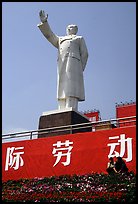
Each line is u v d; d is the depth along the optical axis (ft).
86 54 100.89
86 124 86.58
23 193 68.08
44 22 97.66
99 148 79.05
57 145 83.92
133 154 75.05
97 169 77.30
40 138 86.63
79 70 98.07
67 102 95.45
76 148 81.56
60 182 72.95
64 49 98.48
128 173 69.36
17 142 88.69
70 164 80.48
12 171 85.87
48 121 94.02
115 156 76.64
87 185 67.41
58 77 97.81
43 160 83.82
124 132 78.07
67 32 103.14
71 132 87.40
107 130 79.97
